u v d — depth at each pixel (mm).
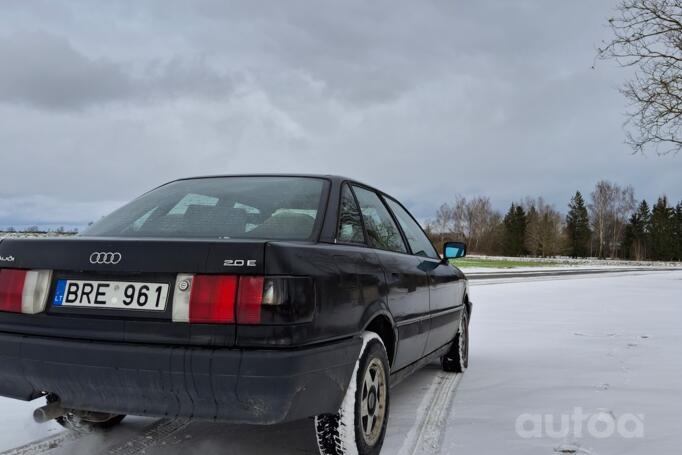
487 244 110562
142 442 2992
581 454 2814
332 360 2268
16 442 2965
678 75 14016
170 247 2184
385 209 3701
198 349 2053
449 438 3070
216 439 3045
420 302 3508
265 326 2029
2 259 2441
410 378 4633
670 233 99000
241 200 2869
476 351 5953
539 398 3947
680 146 14359
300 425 3295
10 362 2316
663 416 3482
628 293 14906
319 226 2627
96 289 2246
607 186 99500
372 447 2664
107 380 2166
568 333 7277
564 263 67250
